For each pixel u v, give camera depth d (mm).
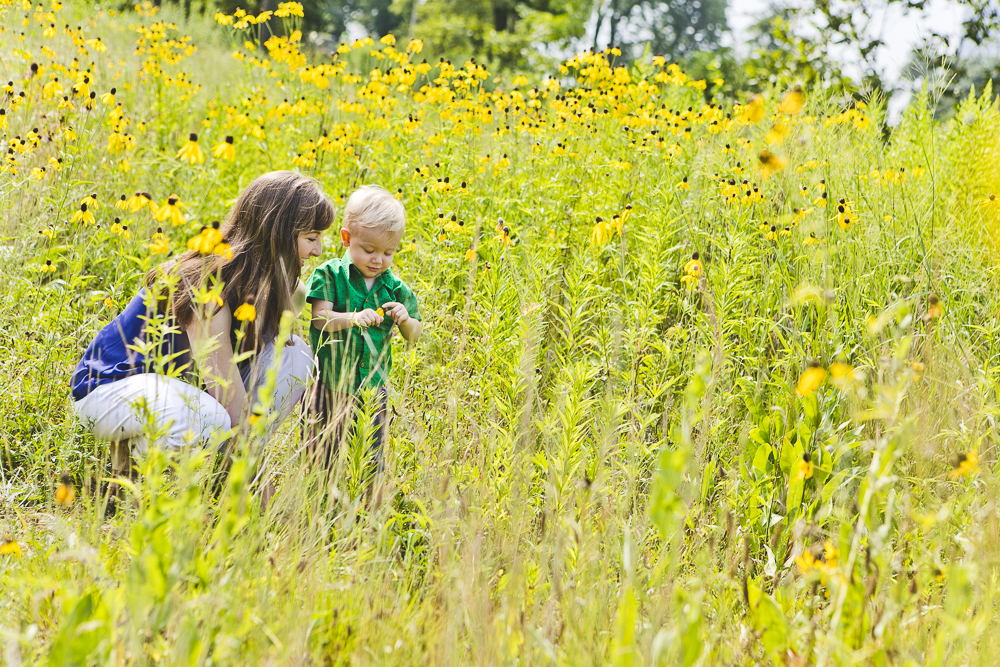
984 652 1685
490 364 2986
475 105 5105
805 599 2078
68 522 2141
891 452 1707
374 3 44438
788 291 3377
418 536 2320
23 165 4297
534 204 4410
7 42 5992
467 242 3992
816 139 3721
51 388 3010
